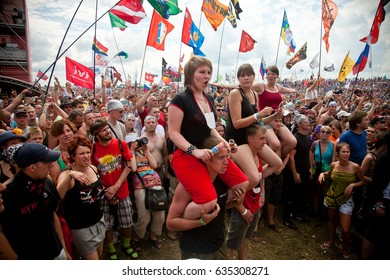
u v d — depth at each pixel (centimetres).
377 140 354
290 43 985
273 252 372
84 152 267
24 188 194
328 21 831
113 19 679
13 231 194
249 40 902
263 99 378
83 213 269
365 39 893
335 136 510
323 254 374
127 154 339
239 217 274
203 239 214
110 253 348
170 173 438
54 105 466
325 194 420
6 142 274
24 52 1136
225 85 395
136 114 678
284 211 452
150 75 1295
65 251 244
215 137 224
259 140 256
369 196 315
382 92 1348
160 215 364
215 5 784
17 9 1095
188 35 773
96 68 888
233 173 221
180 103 207
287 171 447
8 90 1274
